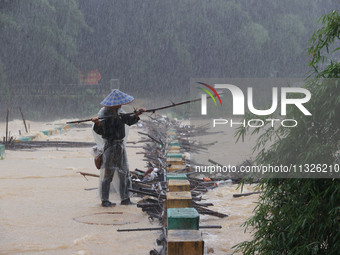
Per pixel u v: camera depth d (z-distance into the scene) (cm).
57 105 6825
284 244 610
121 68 8419
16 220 1103
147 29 8625
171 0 9000
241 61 9119
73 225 1056
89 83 8275
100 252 873
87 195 1388
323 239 598
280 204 649
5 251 884
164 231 905
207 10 9369
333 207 583
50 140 3178
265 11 9850
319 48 620
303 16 10100
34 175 1734
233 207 1206
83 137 3378
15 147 2648
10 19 6762
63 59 7194
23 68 6931
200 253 684
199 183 1431
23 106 6475
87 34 8325
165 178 1378
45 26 6981
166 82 8581
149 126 3541
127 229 923
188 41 9162
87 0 8469
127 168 1237
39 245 915
